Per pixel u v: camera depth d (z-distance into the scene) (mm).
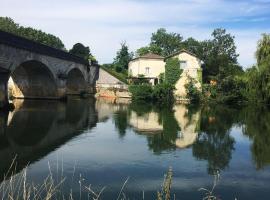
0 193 13141
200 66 61719
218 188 15680
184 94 60438
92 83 72375
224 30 81562
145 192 14859
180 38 103625
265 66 49688
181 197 14430
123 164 18812
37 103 47844
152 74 66562
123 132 28047
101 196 14234
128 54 87938
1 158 19500
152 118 36938
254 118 38875
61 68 56094
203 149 22953
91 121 33438
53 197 13641
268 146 24375
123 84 70875
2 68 36812
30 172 16969
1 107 36906
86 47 90938
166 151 22094
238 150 23016
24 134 25906
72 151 21359
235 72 67250
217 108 49688
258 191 15484
